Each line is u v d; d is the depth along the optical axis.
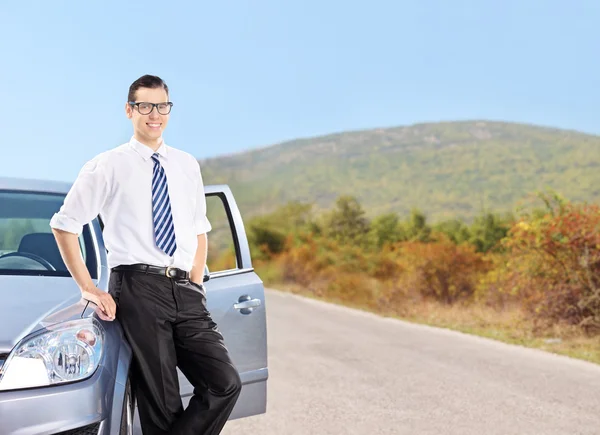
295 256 36.50
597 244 14.47
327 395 8.38
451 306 20.33
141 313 4.29
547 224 15.30
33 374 3.83
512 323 15.38
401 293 21.67
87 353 3.97
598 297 14.00
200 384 4.43
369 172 121.75
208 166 136.38
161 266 4.34
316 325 16.34
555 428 6.83
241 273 5.41
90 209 4.30
